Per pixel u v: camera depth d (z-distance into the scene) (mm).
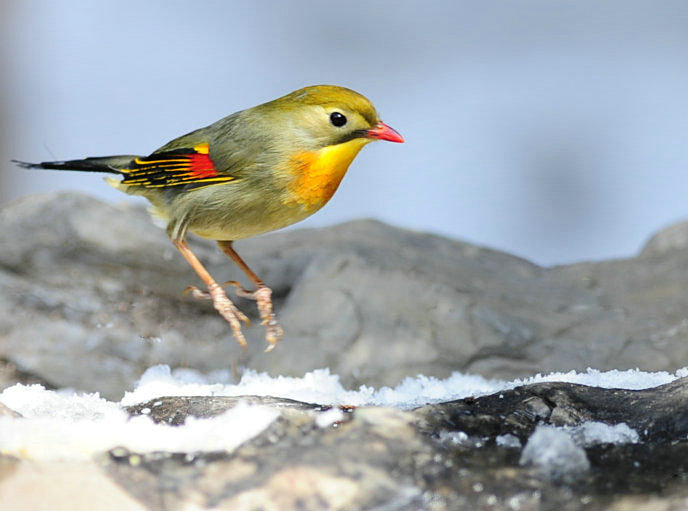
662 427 6402
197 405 7223
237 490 5461
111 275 12953
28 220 13797
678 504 5348
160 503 5348
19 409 7617
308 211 9273
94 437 5984
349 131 8891
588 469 5816
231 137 9070
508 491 5547
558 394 6816
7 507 5219
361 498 5438
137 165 9602
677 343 10617
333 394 8852
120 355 11180
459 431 6297
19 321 11523
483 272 13023
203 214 9305
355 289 11258
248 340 11500
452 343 10594
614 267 13469
